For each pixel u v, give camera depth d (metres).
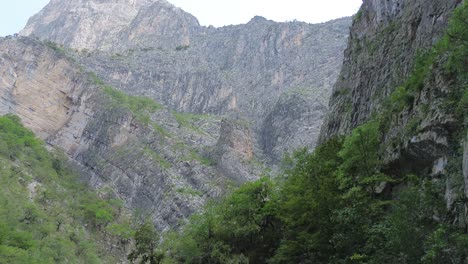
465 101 27.73
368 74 67.06
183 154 193.62
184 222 142.12
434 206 26.88
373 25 76.25
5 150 151.88
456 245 22.48
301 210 42.09
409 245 24.86
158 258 61.22
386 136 40.09
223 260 54.94
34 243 100.56
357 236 31.70
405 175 34.38
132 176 180.88
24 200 121.31
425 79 34.97
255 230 56.19
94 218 141.38
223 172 185.25
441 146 29.98
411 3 59.97
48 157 177.12
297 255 43.28
